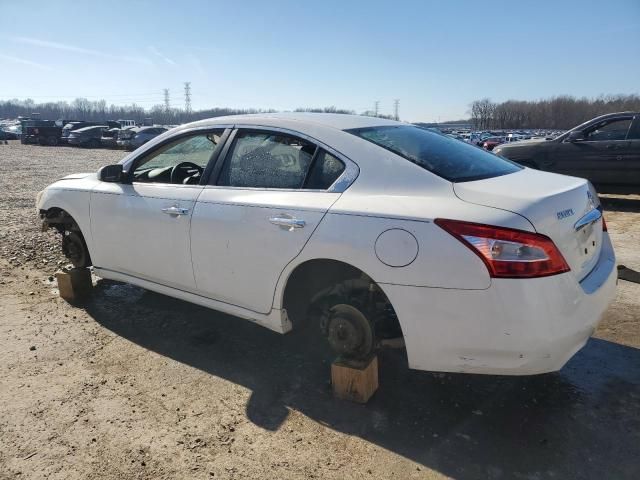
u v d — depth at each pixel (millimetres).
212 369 3258
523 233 2236
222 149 3348
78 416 2756
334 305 2891
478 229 2283
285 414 2771
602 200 9578
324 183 2850
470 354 2381
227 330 3818
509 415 2730
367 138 2881
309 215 2750
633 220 7609
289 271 2865
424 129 3459
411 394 2943
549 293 2254
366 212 2570
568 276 2328
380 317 2826
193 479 2299
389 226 2482
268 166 3111
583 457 2402
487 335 2305
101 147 32688
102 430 2639
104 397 2941
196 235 3270
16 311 4176
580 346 2467
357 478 2297
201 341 3645
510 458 2402
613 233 6711
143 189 3668
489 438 2545
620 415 2719
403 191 2594
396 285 2461
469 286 2293
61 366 3291
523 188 2568
